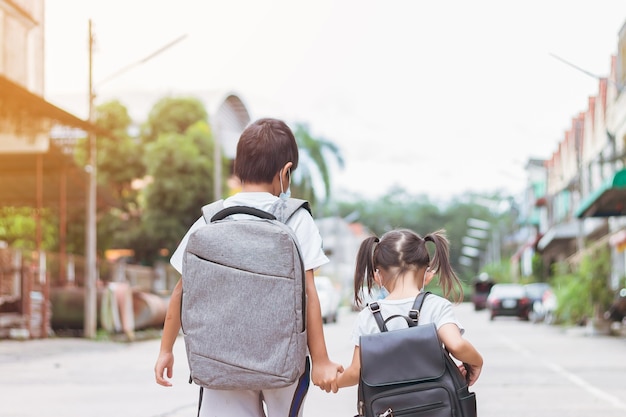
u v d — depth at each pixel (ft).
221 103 204.03
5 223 115.85
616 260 128.67
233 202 11.23
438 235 12.64
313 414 28.68
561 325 110.83
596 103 142.92
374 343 11.09
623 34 105.81
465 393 11.06
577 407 30.22
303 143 203.92
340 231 348.59
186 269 10.30
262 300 10.08
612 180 70.74
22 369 47.14
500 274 295.07
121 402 32.04
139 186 166.71
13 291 73.31
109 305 78.59
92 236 81.56
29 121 69.21
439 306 11.75
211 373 10.08
